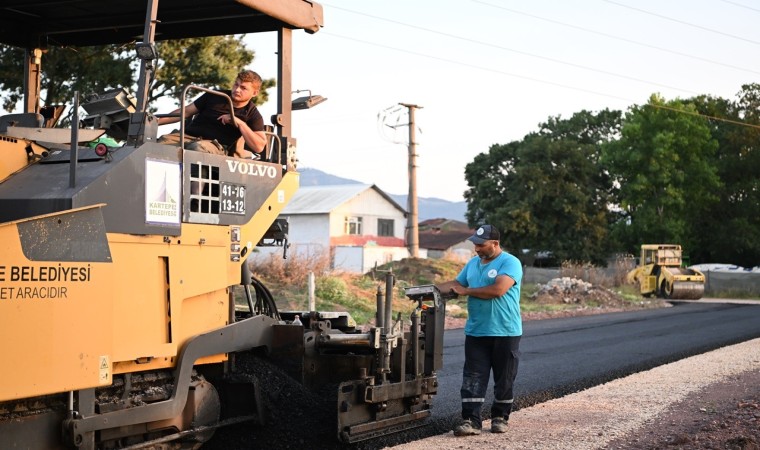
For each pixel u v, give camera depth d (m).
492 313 7.83
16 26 7.23
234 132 6.79
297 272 23.22
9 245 4.68
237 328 6.30
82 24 7.27
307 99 7.27
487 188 63.56
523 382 10.81
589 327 20.05
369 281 26.42
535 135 67.06
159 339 5.61
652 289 37.31
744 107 63.34
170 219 5.67
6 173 5.45
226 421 6.28
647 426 7.94
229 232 6.18
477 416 7.73
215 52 18.73
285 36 6.91
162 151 5.62
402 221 64.69
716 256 58.41
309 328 7.25
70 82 15.18
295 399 6.82
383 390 6.96
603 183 61.66
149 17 5.59
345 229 60.88
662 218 55.22
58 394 5.12
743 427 7.59
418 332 7.54
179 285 5.75
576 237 58.53
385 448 7.03
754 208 57.72
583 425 8.05
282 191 6.73
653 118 55.50
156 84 17.75
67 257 4.97
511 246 59.75
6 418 4.88
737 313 26.31
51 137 5.78
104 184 5.20
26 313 4.75
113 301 5.24
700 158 56.44
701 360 13.45
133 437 5.65
